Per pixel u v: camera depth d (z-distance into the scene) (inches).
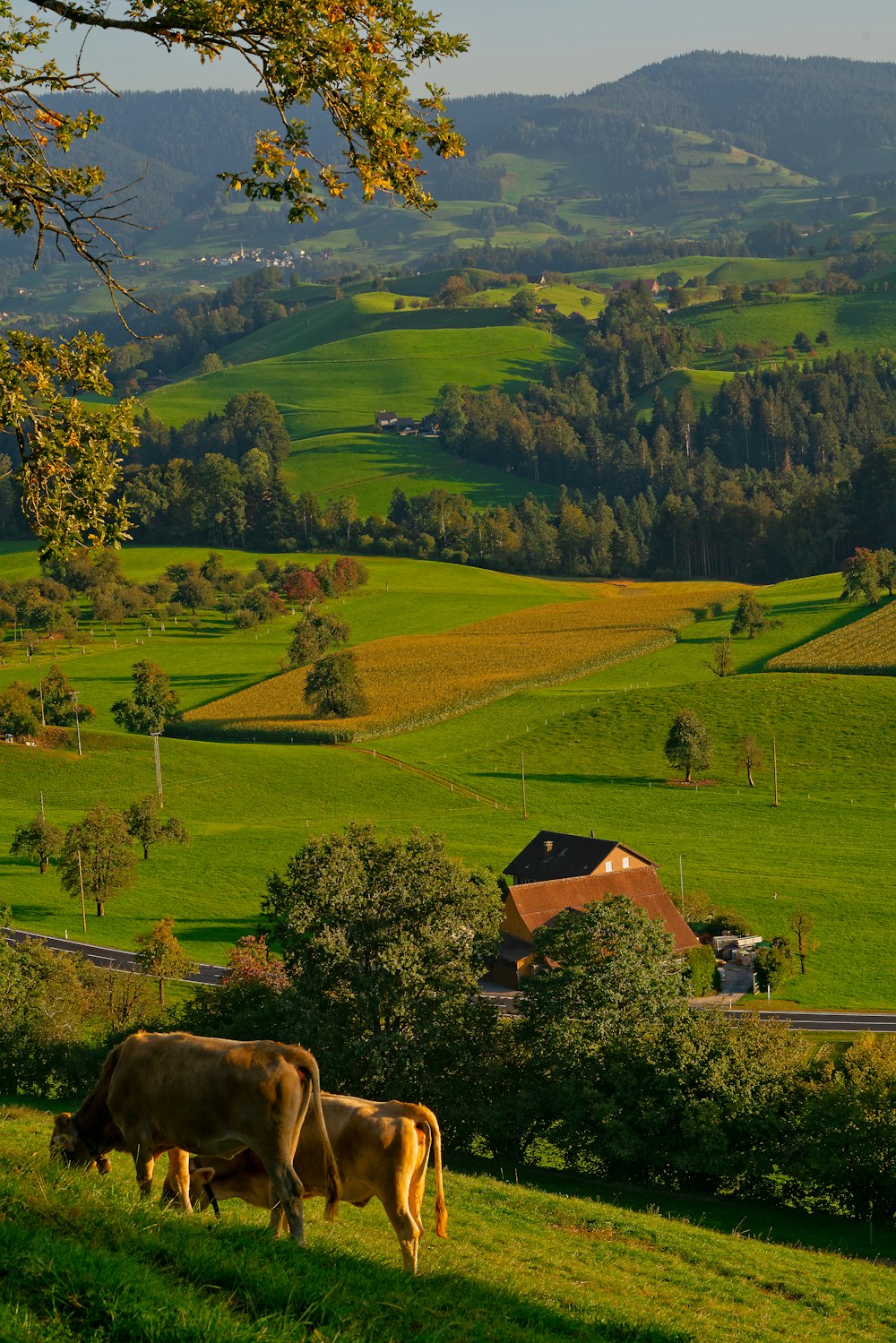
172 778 7741.1
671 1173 2472.9
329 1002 2536.9
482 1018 2630.4
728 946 4933.6
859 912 5285.4
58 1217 618.2
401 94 828.6
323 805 7303.2
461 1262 921.5
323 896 2534.5
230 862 6161.4
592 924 2807.6
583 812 7042.3
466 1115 2471.7
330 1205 787.4
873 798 7165.4
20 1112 1574.8
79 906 5511.8
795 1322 1114.1
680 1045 2498.8
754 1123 2374.5
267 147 843.4
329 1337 562.3
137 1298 540.4
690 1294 1141.1
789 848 6269.7
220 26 810.8
